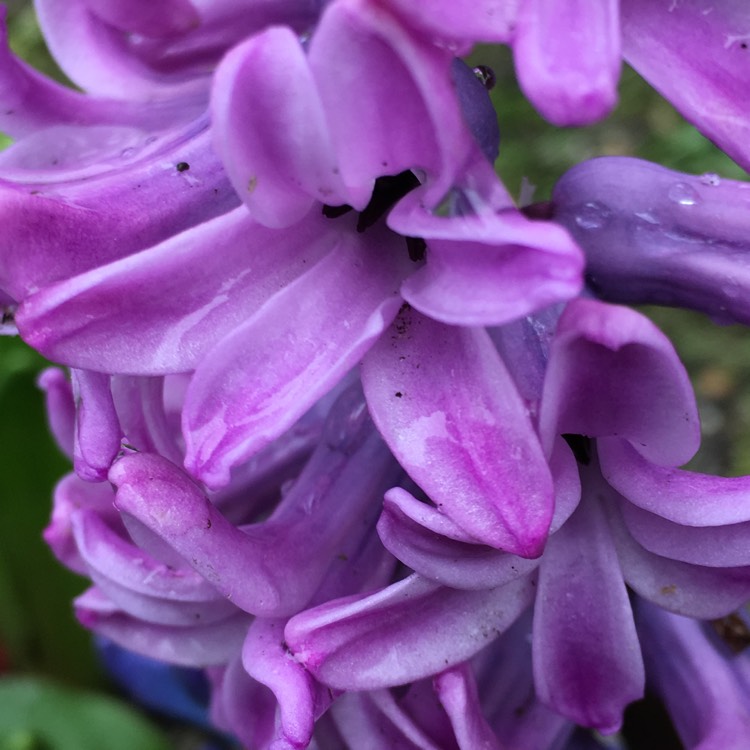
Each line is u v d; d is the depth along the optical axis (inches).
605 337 3.8
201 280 4.1
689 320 11.1
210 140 4.3
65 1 4.6
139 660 8.1
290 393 4.0
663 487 4.3
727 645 5.2
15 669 8.2
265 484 5.0
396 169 3.9
